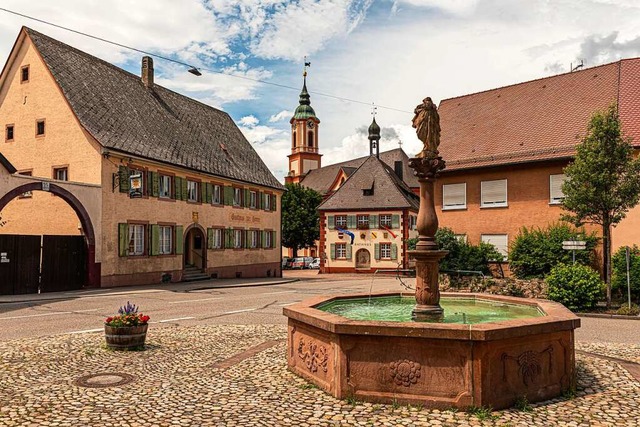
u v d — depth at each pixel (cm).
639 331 1402
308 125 9612
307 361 778
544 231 2473
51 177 2631
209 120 4131
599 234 2392
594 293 1812
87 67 2983
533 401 688
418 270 912
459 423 605
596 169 1861
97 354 978
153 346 1063
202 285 2856
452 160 2919
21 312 1638
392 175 5541
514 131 2881
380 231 4984
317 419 617
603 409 663
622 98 2577
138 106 3191
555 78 3048
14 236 2186
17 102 2742
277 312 1694
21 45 2739
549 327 697
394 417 623
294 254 7100
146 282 2772
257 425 598
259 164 4369
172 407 662
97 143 2497
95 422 606
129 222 2652
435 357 657
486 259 2491
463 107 3303
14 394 714
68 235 2400
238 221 3753
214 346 1067
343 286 3070
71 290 2369
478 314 986
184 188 3116
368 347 681
